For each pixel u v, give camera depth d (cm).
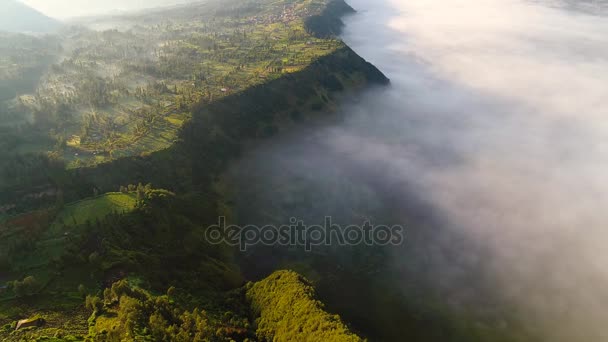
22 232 13250
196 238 15138
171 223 14662
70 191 15362
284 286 12156
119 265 11850
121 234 13000
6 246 12606
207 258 14688
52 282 11256
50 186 15675
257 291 12706
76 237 12769
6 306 10488
